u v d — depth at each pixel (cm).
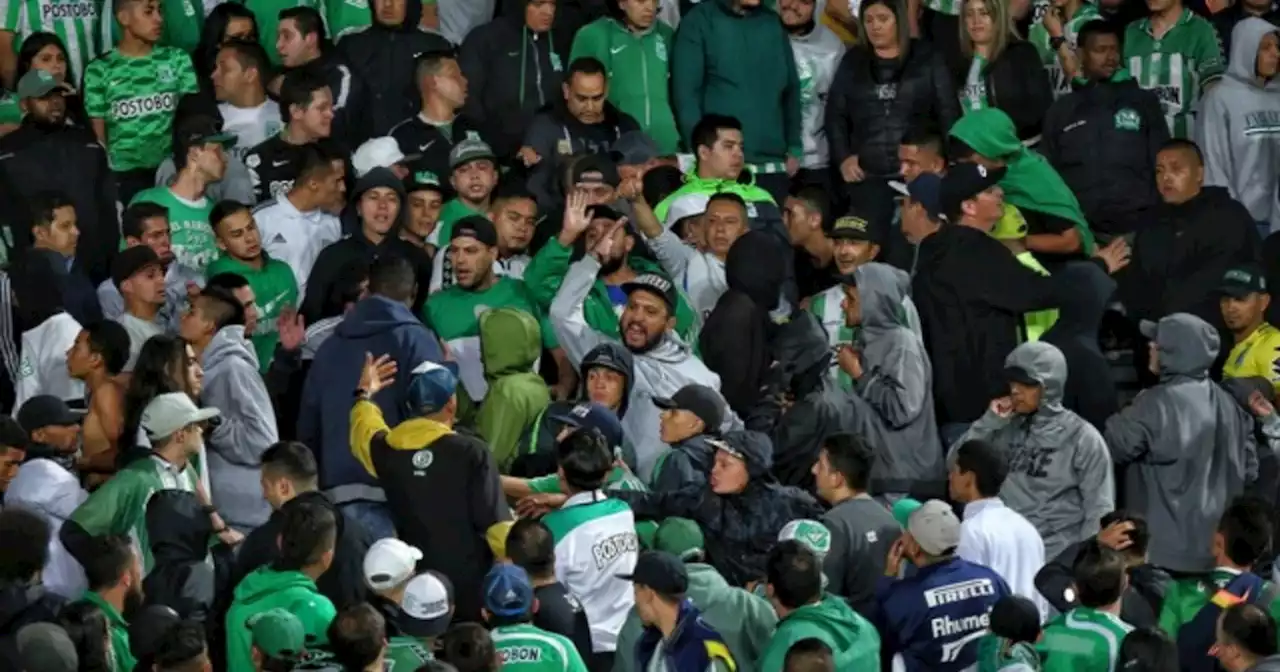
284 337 4709
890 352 4672
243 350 4497
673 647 3584
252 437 4459
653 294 4631
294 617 3434
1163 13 6028
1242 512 4159
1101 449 4525
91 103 5603
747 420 4722
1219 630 3825
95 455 4412
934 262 4884
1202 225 5338
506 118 5847
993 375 4853
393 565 3641
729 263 4822
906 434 4669
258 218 5156
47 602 3750
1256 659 3784
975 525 4162
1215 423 4681
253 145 5591
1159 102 5747
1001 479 4197
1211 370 5256
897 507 4262
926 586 3812
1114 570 3800
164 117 5634
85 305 4928
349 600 3847
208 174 5197
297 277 5144
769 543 4088
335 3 5972
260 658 3447
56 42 5531
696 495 4134
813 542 3853
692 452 4228
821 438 4534
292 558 3625
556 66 5881
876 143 5812
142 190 5494
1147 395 4697
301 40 5712
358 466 4191
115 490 4028
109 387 4425
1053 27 6094
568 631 3738
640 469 4612
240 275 4747
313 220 5181
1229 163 5881
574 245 5062
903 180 5691
